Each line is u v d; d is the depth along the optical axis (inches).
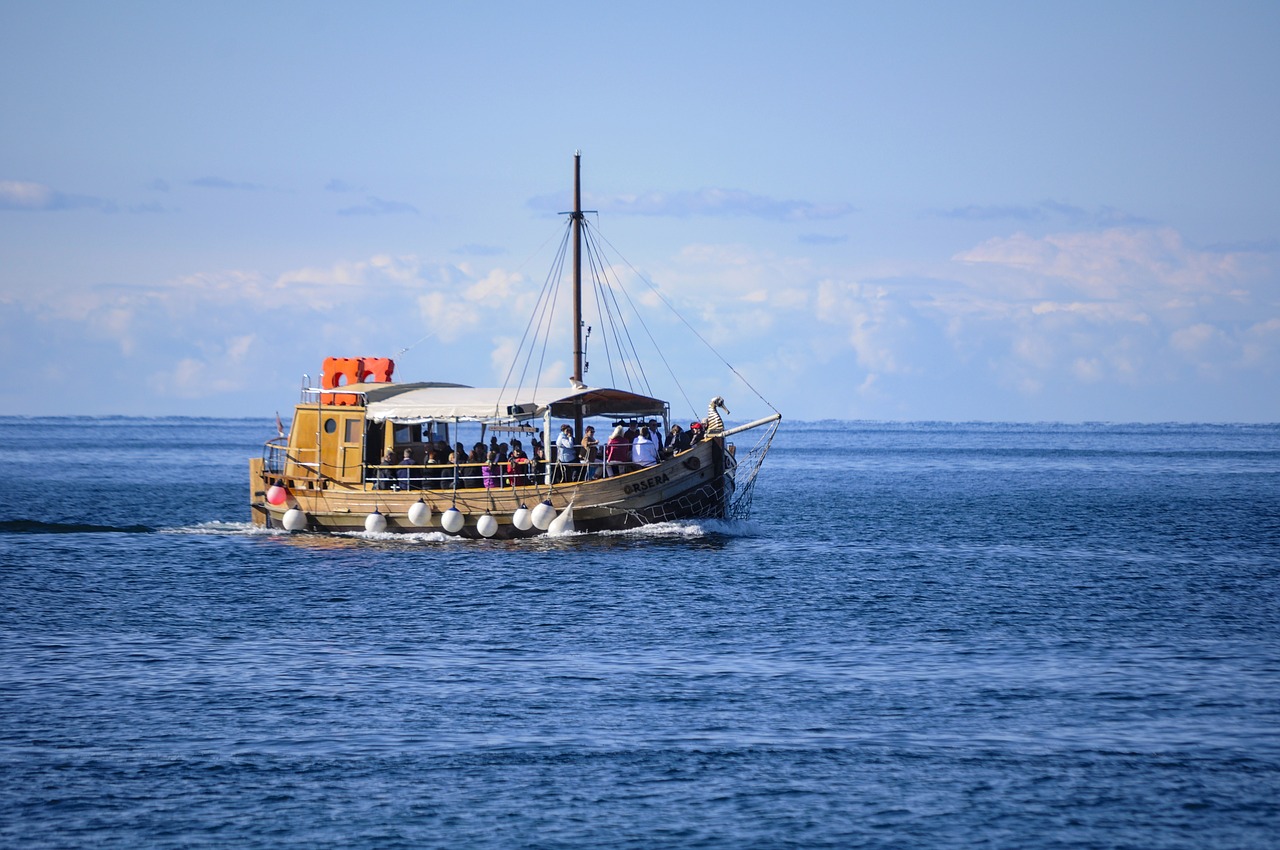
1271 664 2158.0
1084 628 2479.1
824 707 1875.0
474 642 2325.3
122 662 2150.6
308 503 3713.1
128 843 1393.9
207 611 2630.4
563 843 1393.9
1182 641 2356.1
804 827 1435.8
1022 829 1432.1
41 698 1909.4
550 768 1609.3
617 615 2586.1
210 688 1975.9
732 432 3705.7
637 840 1403.8
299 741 1711.4
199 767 1610.5
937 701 1910.7
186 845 1390.3
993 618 2586.1
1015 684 2012.8
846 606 2711.6
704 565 3245.6
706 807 1489.9
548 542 3491.6
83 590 2891.2
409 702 1898.4
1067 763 1628.9
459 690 1969.7
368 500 3599.9
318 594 2829.7
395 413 3506.4
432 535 3543.3
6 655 2201.0
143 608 2662.4
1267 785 1555.1
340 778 1574.8
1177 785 1555.1
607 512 3457.2
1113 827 1435.8
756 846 1387.8
